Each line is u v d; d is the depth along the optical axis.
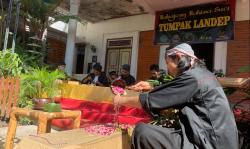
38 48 9.19
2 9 8.34
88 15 11.96
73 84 6.74
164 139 2.59
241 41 8.48
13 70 6.23
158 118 3.04
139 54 10.86
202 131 2.52
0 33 8.28
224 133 2.52
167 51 2.95
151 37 10.55
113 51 11.80
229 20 8.50
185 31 9.34
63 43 12.71
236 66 8.55
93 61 12.34
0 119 4.97
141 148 2.66
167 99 2.66
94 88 6.49
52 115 3.37
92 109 6.27
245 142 4.00
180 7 9.44
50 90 5.77
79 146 2.38
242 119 4.12
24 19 9.19
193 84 2.62
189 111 2.61
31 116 3.45
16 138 4.75
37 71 6.31
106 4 10.66
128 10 10.88
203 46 9.59
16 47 8.17
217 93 2.63
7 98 4.33
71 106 6.50
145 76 10.56
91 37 12.55
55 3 9.26
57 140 2.49
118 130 2.96
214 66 8.97
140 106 2.89
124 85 3.96
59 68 8.52
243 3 8.46
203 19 8.98
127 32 11.32
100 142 2.56
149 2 9.58
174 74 2.94
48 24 9.62
